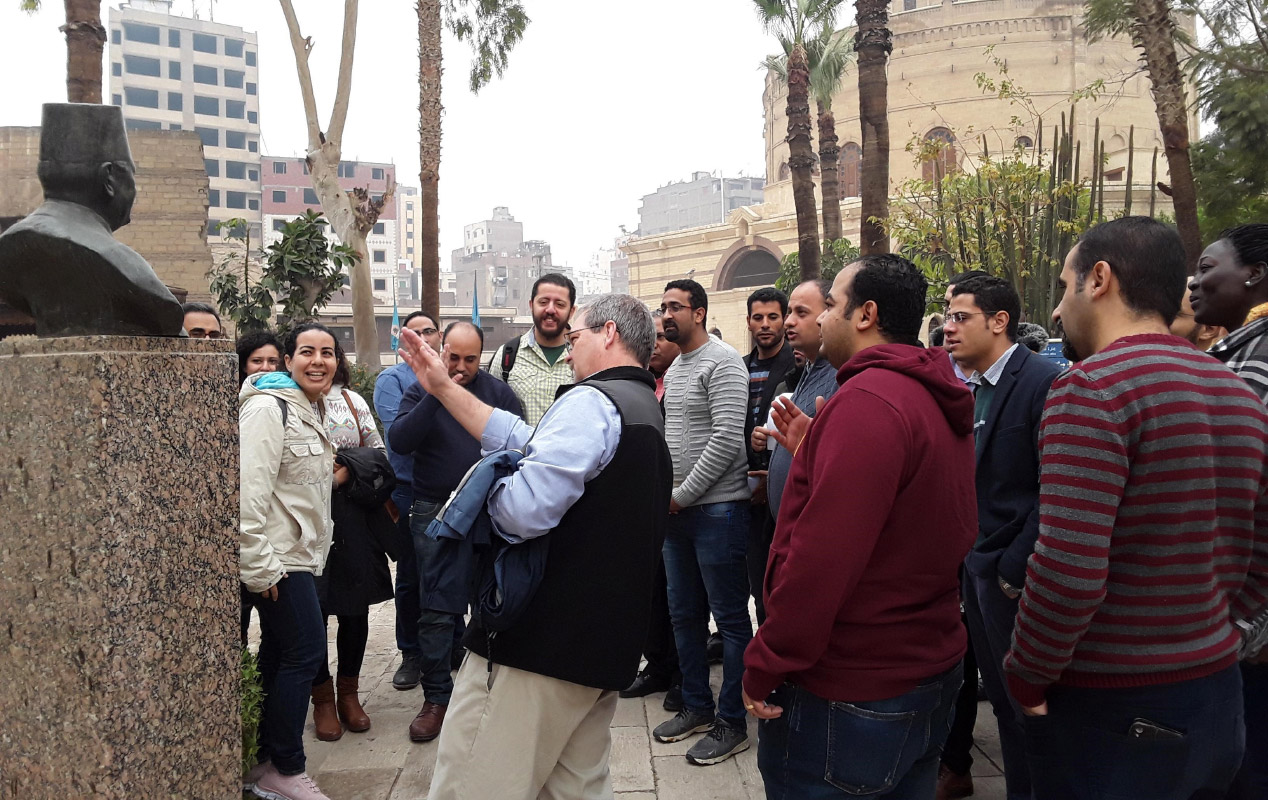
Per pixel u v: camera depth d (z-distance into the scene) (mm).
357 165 76750
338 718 4141
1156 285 1953
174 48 68188
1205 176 9656
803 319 3352
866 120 8789
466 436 4070
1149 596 1816
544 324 4832
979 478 2939
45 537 1897
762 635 2016
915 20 30703
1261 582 2008
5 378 1930
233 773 2236
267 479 3176
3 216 13688
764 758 2170
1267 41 9328
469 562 2477
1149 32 7379
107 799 1898
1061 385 1885
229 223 11047
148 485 1994
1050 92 28766
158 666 2010
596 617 2293
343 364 4656
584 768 2484
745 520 3707
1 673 1943
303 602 3303
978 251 7688
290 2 13133
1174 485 1784
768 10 14133
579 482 2246
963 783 3385
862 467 1902
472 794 2295
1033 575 1855
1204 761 1851
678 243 36625
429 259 12953
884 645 1998
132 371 1963
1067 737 1946
